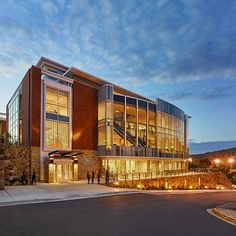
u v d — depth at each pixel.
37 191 22.38
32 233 9.40
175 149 53.25
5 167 29.70
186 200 20.28
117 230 9.91
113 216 12.62
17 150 30.81
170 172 43.06
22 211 13.81
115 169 40.88
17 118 38.88
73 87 37.81
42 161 32.47
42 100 33.44
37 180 31.80
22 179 28.88
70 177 33.62
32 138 31.84
